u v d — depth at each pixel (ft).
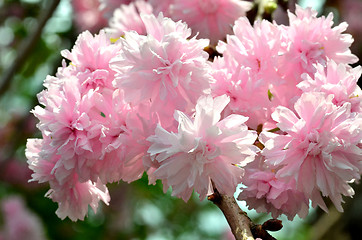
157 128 1.50
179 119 1.49
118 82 1.53
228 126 1.50
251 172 1.64
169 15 2.00
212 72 1.61
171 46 1.53
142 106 1.54
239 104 1.61
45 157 1.58
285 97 1.63
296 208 1.64
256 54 1.63
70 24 3.33
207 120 1.48
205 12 1.92
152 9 2.02
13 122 3.94
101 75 1.58
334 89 1.57
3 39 3.85
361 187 3.35
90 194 1.67
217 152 1.49
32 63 3.67
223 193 1.53
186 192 1.53
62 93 1.58
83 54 1.60
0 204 3.47
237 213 1.56
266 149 1.53
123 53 1.54
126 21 2.02
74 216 1.68
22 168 3.64
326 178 1.55
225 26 1.93
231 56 1.64
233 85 1.60
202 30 1.93
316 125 1.53
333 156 1.54
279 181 1.63
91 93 1.56
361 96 1.58
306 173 1.55
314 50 1.65
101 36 1.62
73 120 1.57
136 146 1.54
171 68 1.52
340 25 1.66
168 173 1.50
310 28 1.65
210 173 1.51
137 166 1.58
